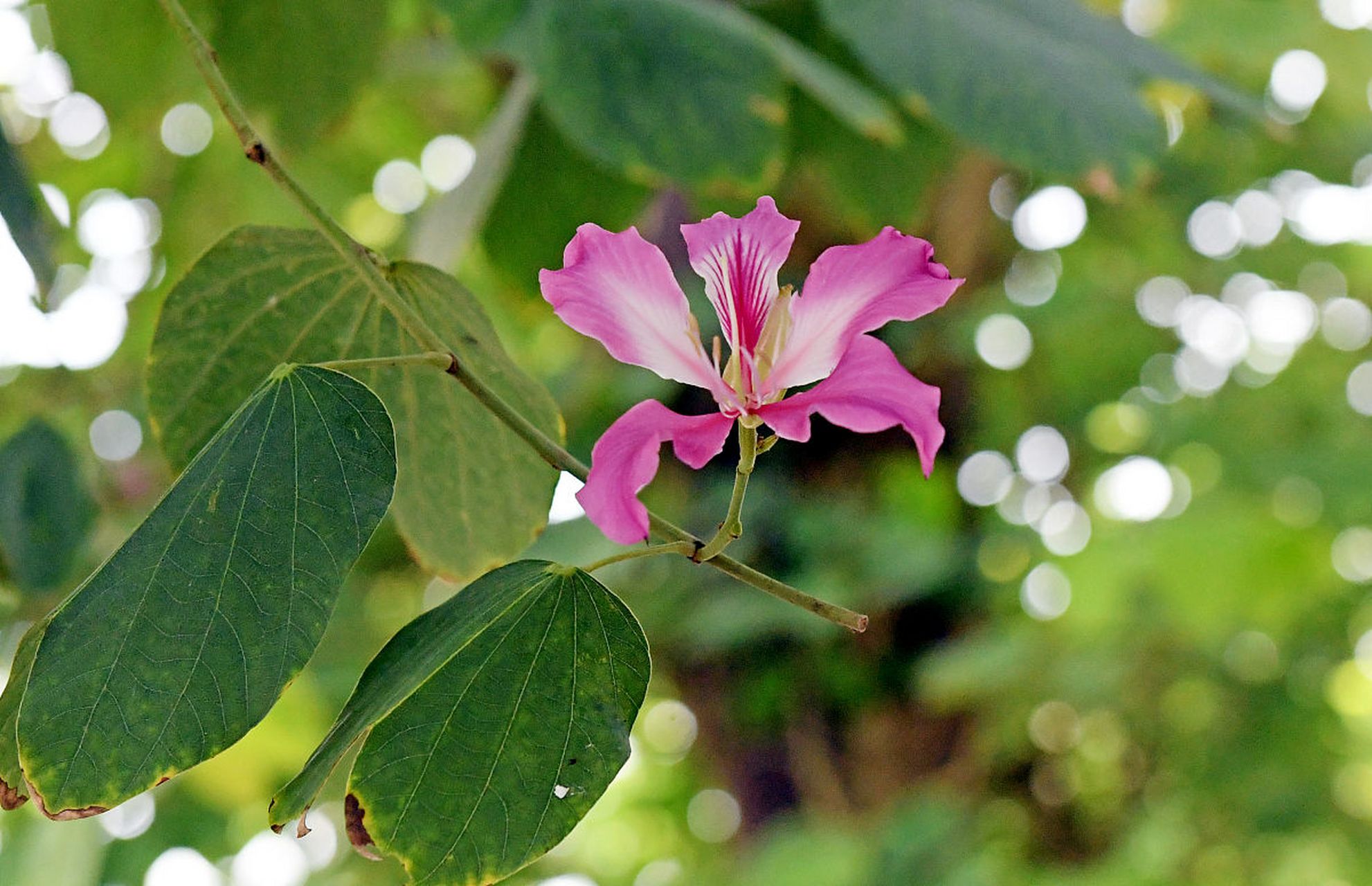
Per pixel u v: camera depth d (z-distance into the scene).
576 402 2.54
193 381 1.16
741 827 3.08
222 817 2.56
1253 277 3.29
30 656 1.05
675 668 3.01
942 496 3.08
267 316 1.16
